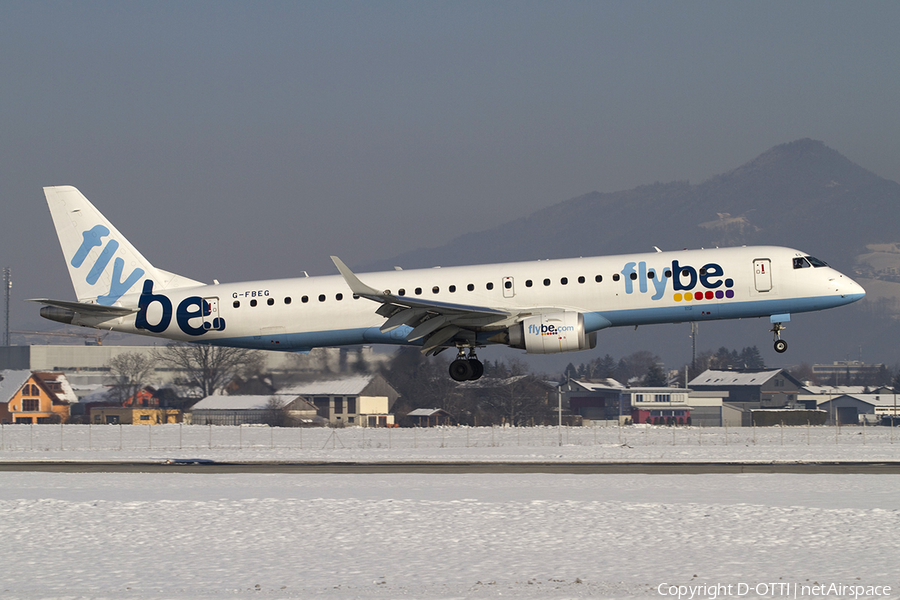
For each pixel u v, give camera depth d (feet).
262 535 242.58
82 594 186.39
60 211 536.01
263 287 505.66
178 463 444.96
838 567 202.28
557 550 221.66
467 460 446.60
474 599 179.11
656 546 224.94
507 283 464.24
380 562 211.41
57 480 370.73
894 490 317.63
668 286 451.94
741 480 351.67
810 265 450.71
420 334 459.73
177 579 198.18
